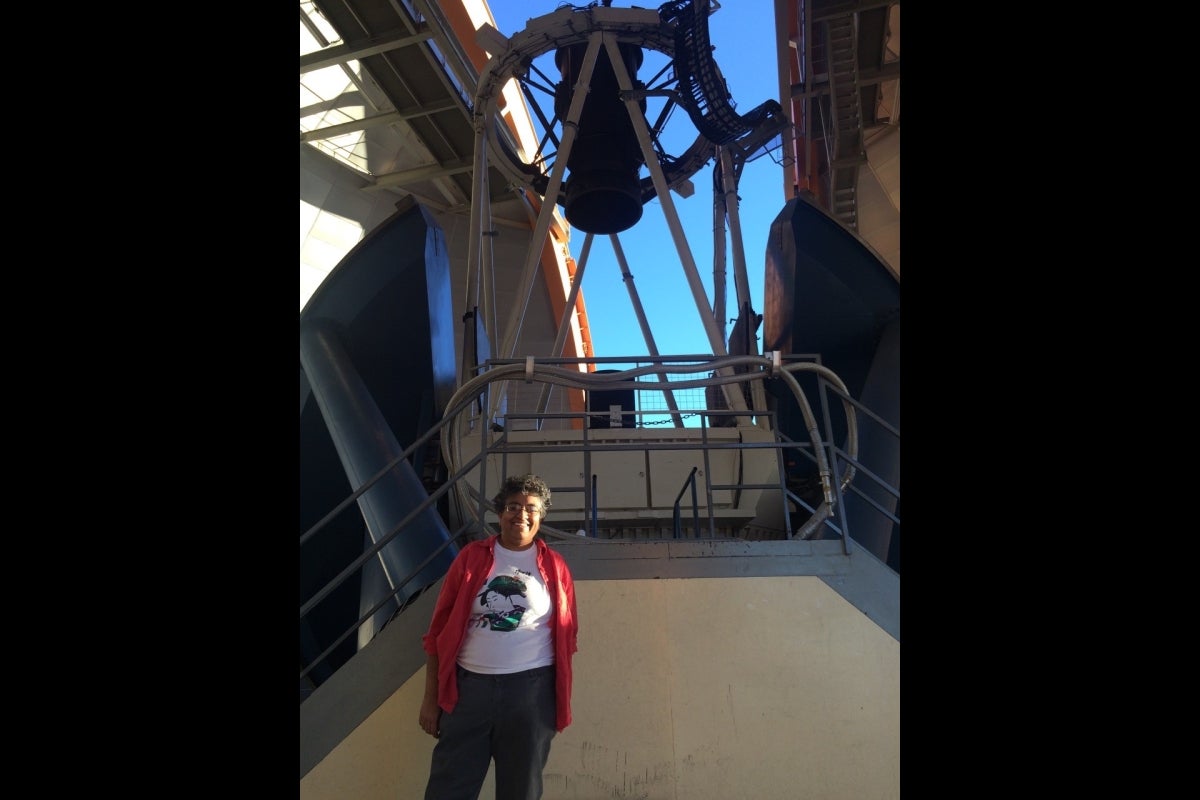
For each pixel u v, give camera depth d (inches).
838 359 564.1
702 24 601.9
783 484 243.9
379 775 183.9
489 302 702.5
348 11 1147.9
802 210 524.4
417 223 486.9
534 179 761.6
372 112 1405.0
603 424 472.4
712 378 232.2
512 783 151.3
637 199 645.3
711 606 200.5
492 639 155.3
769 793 185.2
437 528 436.5
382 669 193.2
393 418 561.3
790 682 193.9
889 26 1170.6
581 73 634.8
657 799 184.9
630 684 193.5
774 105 662.5
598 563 204.8
